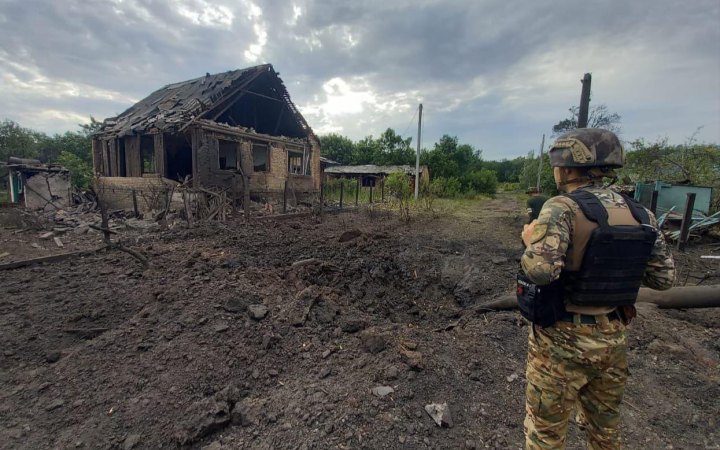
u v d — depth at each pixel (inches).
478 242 288.7
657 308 150.3
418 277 202.1
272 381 102.0
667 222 322.7
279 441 79.6
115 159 571.8
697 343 126.9
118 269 189.2
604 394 62.1
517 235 321.1
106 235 226.7
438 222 404.5
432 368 103.5
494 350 119.0
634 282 58.1
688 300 145.3
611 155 60.1
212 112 515.2
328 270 195.5
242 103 593.9
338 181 871.1
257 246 246.5
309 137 700.7
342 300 161.5
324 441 78.6
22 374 106.3
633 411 93.3
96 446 79.8
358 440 78.9
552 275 54.6
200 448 79.9
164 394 94.6
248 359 109.2
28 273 184.2
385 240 277.0
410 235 309.0
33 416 89.0
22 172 504.4
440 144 1617.9
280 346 116.7
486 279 190.2
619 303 57.7
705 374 109.6
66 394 96.2
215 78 595.5
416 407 89.0
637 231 56.7
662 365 114.7
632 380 106.9
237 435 82.8
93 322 136.9
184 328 124.8
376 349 113.8
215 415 85.3
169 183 465.1
